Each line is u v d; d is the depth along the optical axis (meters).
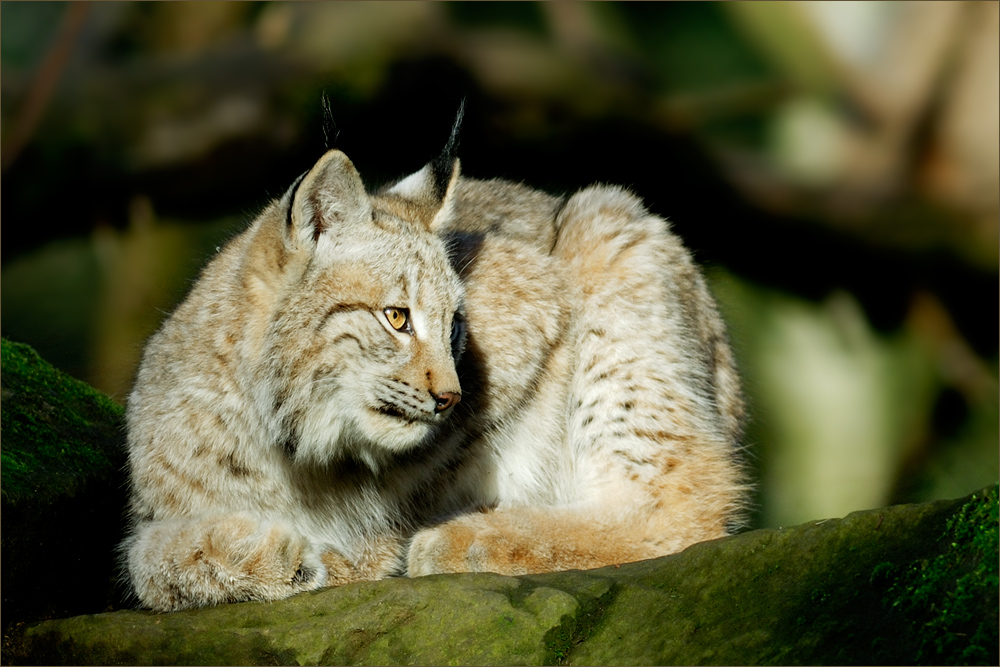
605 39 16.70
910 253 16.16
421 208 8.81
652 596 6.40
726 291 14.37
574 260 9.84
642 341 9.48
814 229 16.36
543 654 6.16
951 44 15.87
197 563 7.52
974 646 5.20
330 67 16.25
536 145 16.66
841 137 16.44
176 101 16.27
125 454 9.34
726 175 16.59
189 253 15.91
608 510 8.94
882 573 5.83
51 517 7.93
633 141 16.61
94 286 15.59
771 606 6.01
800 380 15.38
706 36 16.66
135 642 6.91
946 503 6.16
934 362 15.58
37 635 7.21
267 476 8.29
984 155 15.98
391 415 7.97
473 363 9.03
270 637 6.61
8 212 15.83
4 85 16.20
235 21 17.34
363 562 8.84
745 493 9.75
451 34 16.50
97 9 16.50
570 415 9.64
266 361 7.94
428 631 6.43
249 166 16.36
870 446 14.83
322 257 8.00
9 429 8.77
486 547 8.11
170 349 8.50
